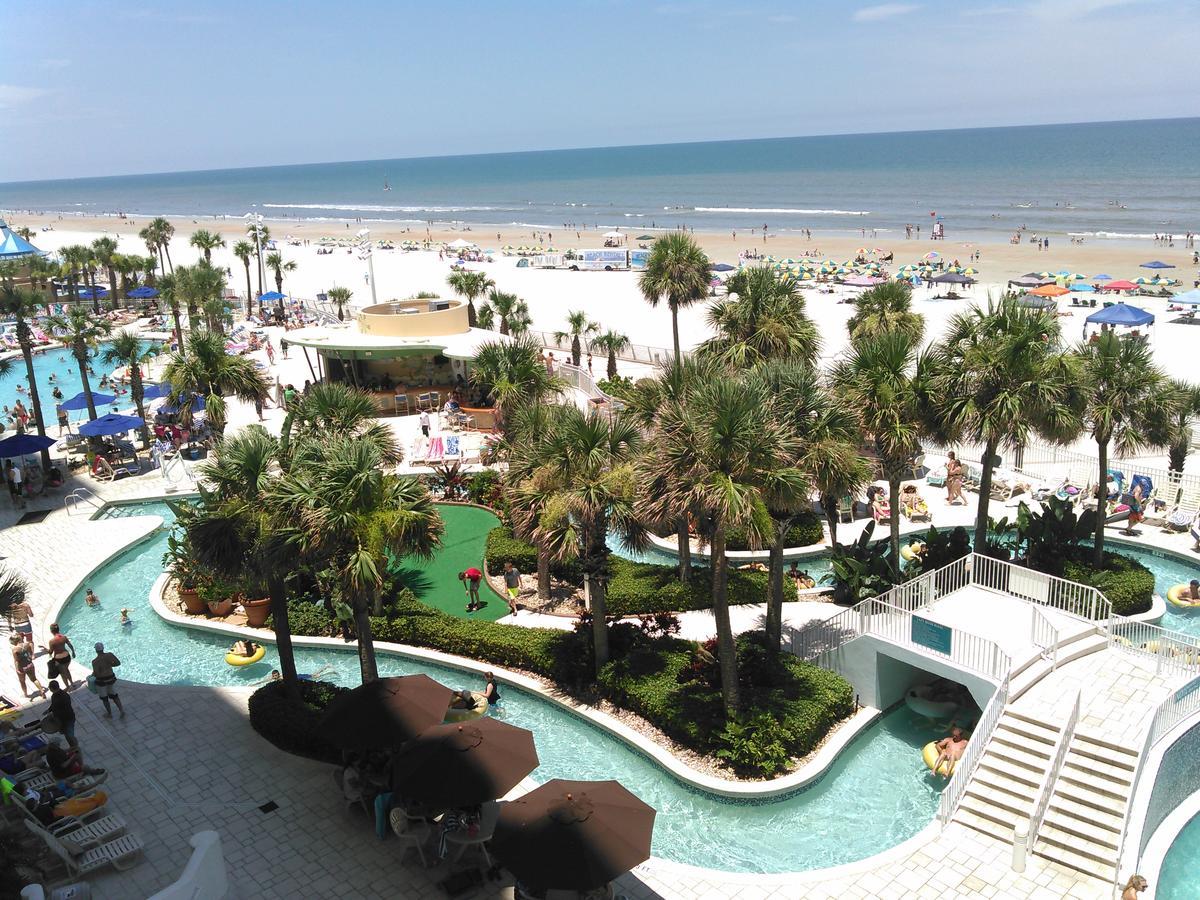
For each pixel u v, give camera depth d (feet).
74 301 276.00
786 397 68.13
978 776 55.21
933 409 76.07
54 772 55.16
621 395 128.57
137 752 60.85
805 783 58.23
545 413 80.53
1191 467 110.93
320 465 58.34
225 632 81.05
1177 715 56.13
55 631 68.85
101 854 48.49
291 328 237.45
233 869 49.39
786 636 75.66
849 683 67.62
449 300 167.02
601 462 65.67
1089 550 84.69
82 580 91.91
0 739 59.11
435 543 60.64
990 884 48.49
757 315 100.73
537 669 71.77
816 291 258.78
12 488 115.96
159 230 323.16
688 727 60.80
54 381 183.62
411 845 50.96
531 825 43.52
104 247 272.72
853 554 84.07
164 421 144.36
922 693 68.18
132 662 77.66
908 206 538.47
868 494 102.06
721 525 54.95
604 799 45.27
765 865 52.65
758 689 64.75
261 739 62.39
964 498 107.45
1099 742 53.98
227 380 115.65
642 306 252.62
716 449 55.52
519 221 602.85
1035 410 73.46
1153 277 267.59
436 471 116.57
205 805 55.01
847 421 69.10
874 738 65.21
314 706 64.54
